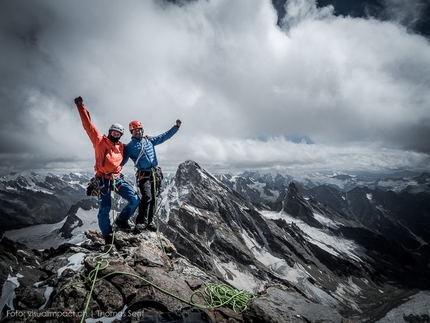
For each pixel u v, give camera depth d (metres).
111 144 3.02
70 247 3.44
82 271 2.69
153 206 3.83
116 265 2.71
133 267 2.84
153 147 3.63
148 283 2.53
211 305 2.48
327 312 2.42
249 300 2.58
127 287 2.45
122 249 3.15
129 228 3.63
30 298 2.36
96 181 2.97
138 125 3.40
